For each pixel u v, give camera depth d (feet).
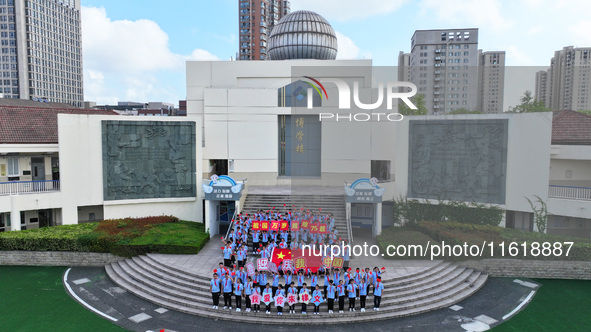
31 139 86.99
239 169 103.65
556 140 82.38
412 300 56.85
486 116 76.28
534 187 75.15
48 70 345.10
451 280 63.10
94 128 85.10
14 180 88.53
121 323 52.13
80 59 393.70
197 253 72.33
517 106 76.33
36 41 329.72
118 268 70.08
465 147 77.25
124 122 86.63
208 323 52.24
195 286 59.77
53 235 74.74
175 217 90.74
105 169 85.97
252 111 102.83
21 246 73.61
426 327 51.29
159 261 68.08
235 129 103.19
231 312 54.19
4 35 317.42
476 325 51.85
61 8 362.33
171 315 54.39
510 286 64.64
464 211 77.56
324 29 120.57
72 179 83.92
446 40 263.70
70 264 73.82
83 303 57.88
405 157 81.46
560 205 73.56
